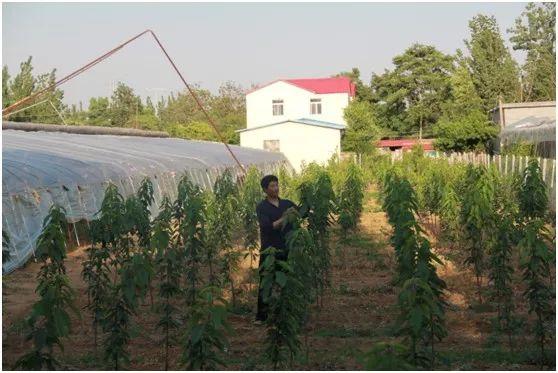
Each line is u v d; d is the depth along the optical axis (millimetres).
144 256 7266
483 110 63812
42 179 17281
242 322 10062
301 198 10742
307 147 51625
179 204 12391
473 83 65062
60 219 8445
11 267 15031
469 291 11938
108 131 38688
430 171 23750
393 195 12852
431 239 18188
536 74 65688
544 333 7996
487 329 9516
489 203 11578
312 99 60531
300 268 7246
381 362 4895
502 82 64938
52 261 7961
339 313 10562
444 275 13289
